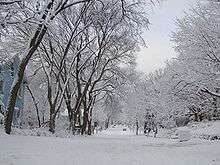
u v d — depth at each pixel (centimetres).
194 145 2347
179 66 2500
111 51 4169
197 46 2197
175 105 3578
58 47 3722
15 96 2311
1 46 2269
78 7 3581
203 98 2947
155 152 1762
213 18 2238
